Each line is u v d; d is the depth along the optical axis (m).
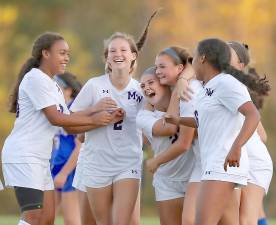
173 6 108.38
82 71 100.50
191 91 25.14
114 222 26.39
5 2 110.56
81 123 25.80
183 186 26.28
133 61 26.98
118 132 26.72
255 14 108.50
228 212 23.34
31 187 25.31
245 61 26.20
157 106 26.53
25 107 25.64
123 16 113.75
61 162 32.19
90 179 27.05
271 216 88.81
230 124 22.77
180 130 25.28
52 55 25.84
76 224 32.22
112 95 26.84
